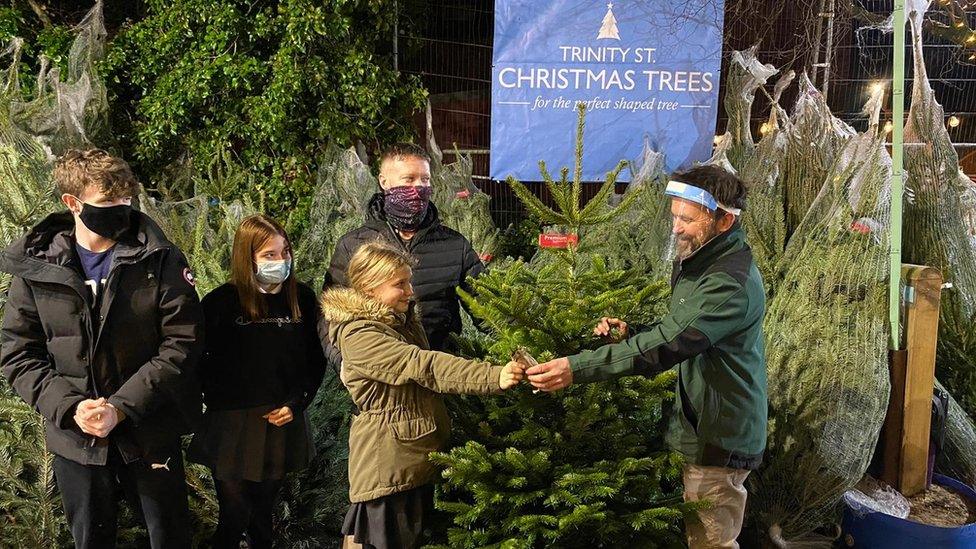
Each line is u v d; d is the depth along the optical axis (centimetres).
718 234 229
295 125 618
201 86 599
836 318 316
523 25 595
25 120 457
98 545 244
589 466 246
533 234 668
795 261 353
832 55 664
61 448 232
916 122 458
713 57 600
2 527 284
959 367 420
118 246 229
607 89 607
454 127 707
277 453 268
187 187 609
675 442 246
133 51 646
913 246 450
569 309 246
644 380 249
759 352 239
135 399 228
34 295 228
